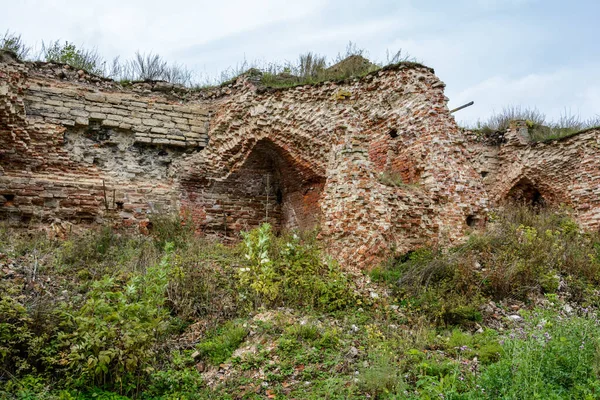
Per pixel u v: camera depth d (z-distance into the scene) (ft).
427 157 41.29
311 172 46.29
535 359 19.02
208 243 39.68
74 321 20.39
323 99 45.68
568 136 60.29
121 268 30.76
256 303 27.07
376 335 23.68
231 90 50.62
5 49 43.19
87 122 45.93
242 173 49.83
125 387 19.08
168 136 48.83
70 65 47.26
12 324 19.81
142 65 59.11
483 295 30.27
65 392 17.92
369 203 36.22
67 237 38.19
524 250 34.55
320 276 30.60
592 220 56.34
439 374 20.17
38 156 43.47
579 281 32.96
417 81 43.65
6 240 34.55
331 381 19.63
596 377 18.52
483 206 41.24
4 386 17.93
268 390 19.65
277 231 50.70
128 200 45.57
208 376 21.02
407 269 33.24
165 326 22.71
